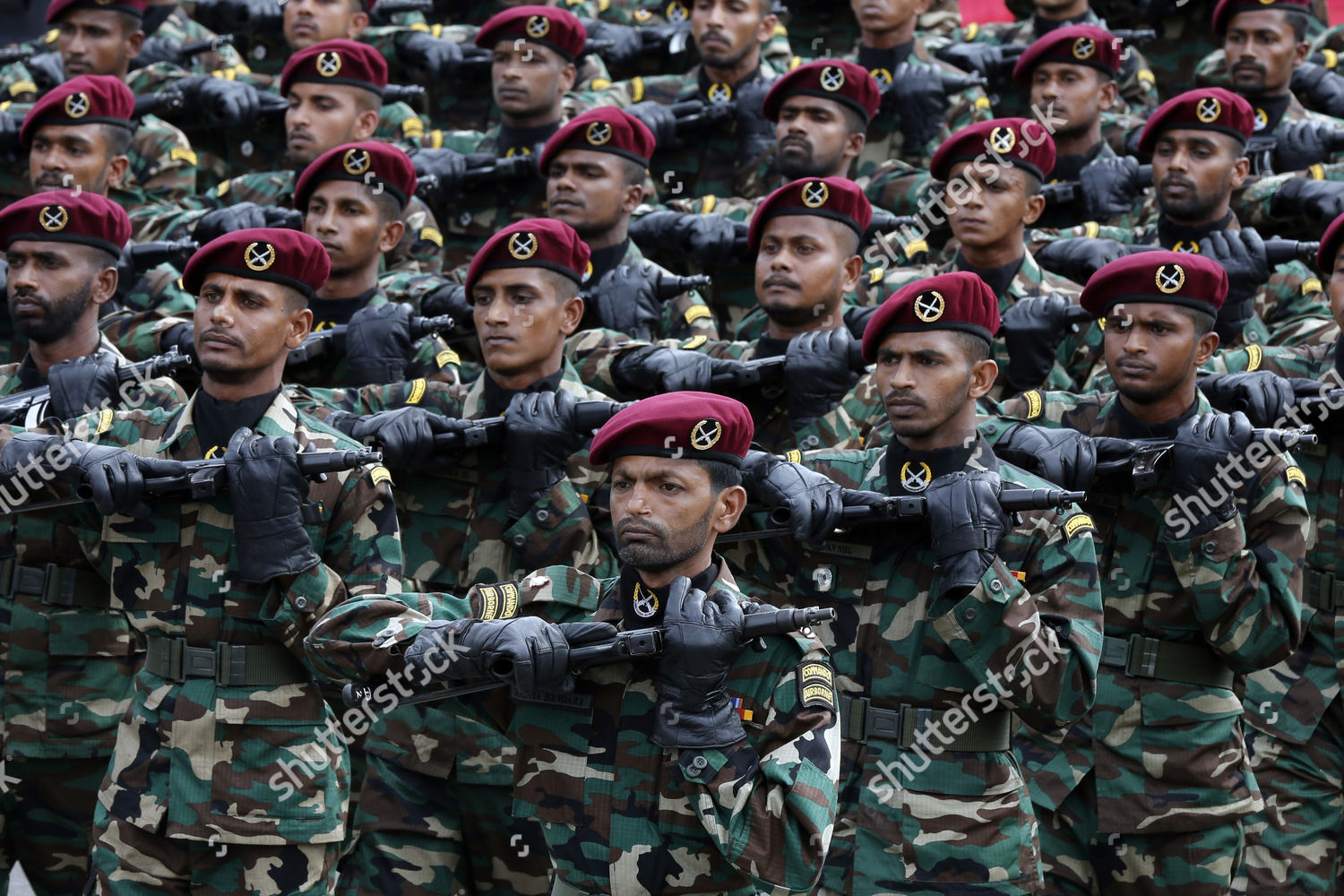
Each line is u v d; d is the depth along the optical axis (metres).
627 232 17.84
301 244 11.54
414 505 13.63
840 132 19.55
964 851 10.87
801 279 15.32
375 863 12.55
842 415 14.35
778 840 9.34
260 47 26.56
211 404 11.58
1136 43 23.64
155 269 18.31
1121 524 12.70
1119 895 12.64
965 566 10.55
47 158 19.58
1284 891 13.95
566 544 13.13
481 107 24.50
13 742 13.27
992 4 30.61
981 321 11.57
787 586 12.14
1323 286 17.77
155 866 10.98
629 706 9.80
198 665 10.90
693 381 14.68
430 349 15.61
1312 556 14.10
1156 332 13.02
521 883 12.72
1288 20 21.41
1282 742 14.02
